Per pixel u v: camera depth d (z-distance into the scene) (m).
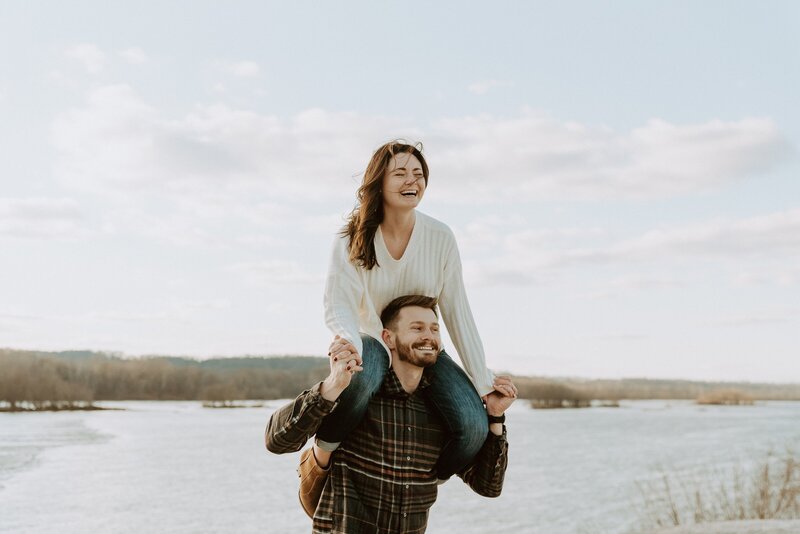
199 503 17.28
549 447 39.03
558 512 16.09
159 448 33.75
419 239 3.13
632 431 54.97
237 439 40.50
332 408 2.77
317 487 3.08
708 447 37.34
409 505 3.01
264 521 15.05
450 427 3.06
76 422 54.94
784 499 10.52
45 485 19.36
